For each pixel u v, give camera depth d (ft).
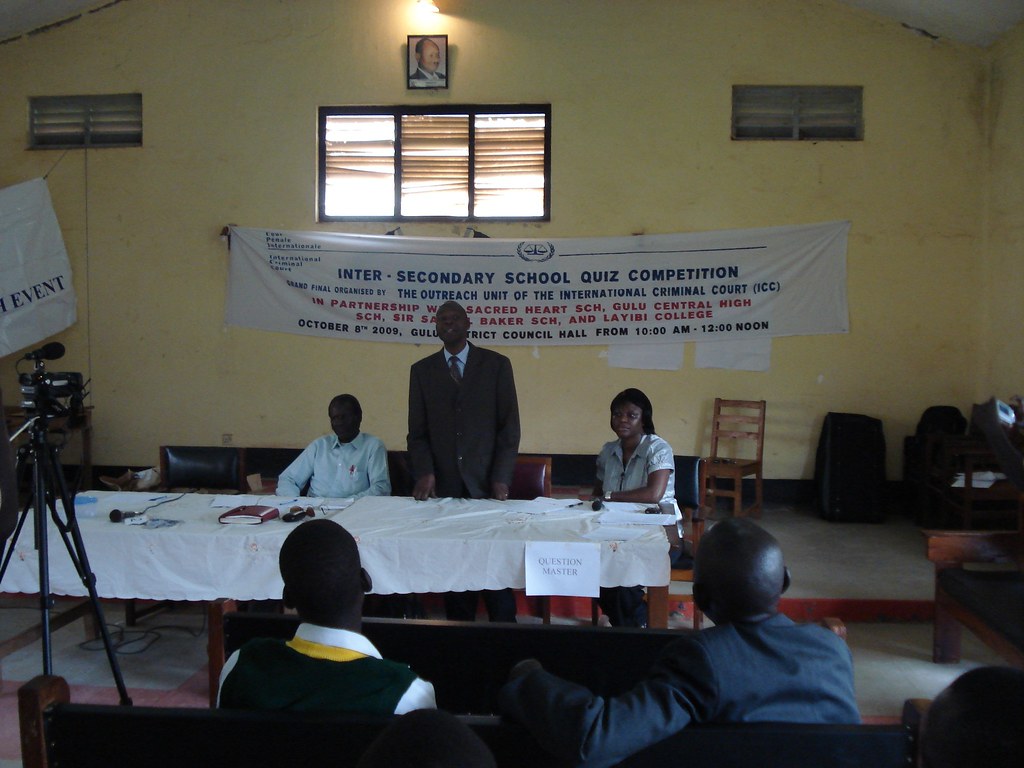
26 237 20.48
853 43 19.56
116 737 4.48
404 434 20.84
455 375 11.19
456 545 9.07
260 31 20.51
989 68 19.20
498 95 20.15
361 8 20.30
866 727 4.23
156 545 9.39
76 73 20.88
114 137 21.09
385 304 20.49
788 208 19.90
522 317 20.29
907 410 19.89
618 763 4.30
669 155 20.01
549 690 4.30
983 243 19.52
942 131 19.53
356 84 20.42
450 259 20.29
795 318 19.79
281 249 20.48
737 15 19.71
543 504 10.73
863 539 17.15
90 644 11.34
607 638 6.43
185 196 20.85
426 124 20.49
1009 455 9.62
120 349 21.17
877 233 19.74
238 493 13.79
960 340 19.76
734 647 4.46
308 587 4.68
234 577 9.33
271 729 4.34
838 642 4.70
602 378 20.35
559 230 20.27
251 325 20.72
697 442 20.29
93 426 21.25
